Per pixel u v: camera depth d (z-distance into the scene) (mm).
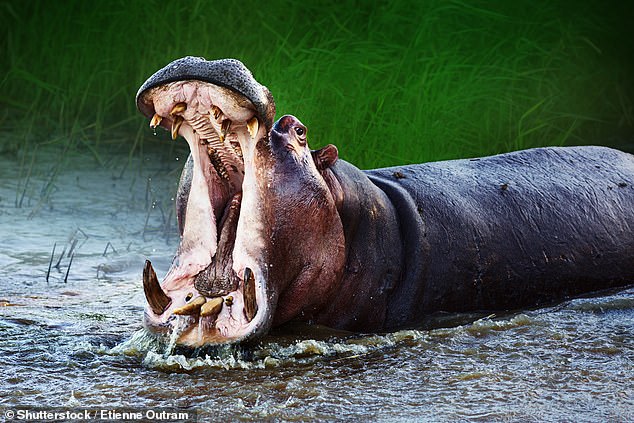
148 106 21031
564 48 52781
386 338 23062
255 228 21719
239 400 18703
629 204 29219
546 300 27234
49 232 33938
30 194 39188
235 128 21266
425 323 24891
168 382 19953
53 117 54312
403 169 27531
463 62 48094
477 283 26000
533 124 46281
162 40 57344
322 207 22859
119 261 30625
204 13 58125
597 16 56125
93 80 56938
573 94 51094
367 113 44781
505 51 51719
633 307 25531
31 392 19203
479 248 26062
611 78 53125
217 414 18031
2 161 45125
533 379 19953
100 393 19203
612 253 28250
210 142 21750
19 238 33000
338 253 23328
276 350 22016
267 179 22297
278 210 22328
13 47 61344
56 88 54781
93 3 61312
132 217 36438
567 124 48250
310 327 23719
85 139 50000
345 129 42344
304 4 56031
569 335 22969
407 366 20953
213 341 21141
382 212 24922
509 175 28391
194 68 20062
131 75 56750
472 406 18438
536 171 28906
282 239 22359
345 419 17812
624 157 31062
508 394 19078
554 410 18188
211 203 22359
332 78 46344
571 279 27500
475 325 23797
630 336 22891
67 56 58031
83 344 22375
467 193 27000
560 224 27594
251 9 57156
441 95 43812
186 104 20641
